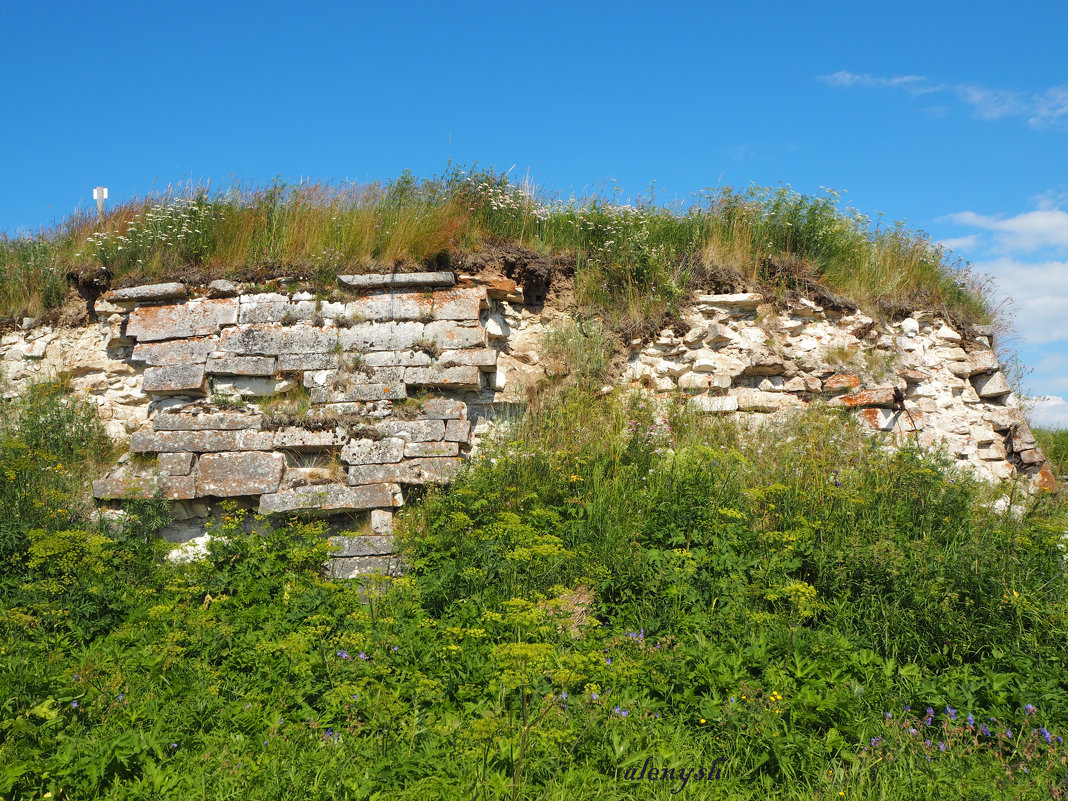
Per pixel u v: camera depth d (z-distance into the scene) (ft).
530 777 12.12
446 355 24.94
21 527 21.48
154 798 11.82
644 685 14.60
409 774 12.19
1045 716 13.56
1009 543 18.62
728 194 31.58
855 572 17.67
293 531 22.15
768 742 12.80
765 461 24.45
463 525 20.24
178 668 15.51
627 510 21.89
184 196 30.83
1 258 31.07
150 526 23.08
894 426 27.22
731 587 17.76
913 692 14.42
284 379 25.29
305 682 14.93
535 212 29.99
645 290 28.66
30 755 12.50
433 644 16.03
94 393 27.32
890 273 31.32
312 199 29.71
